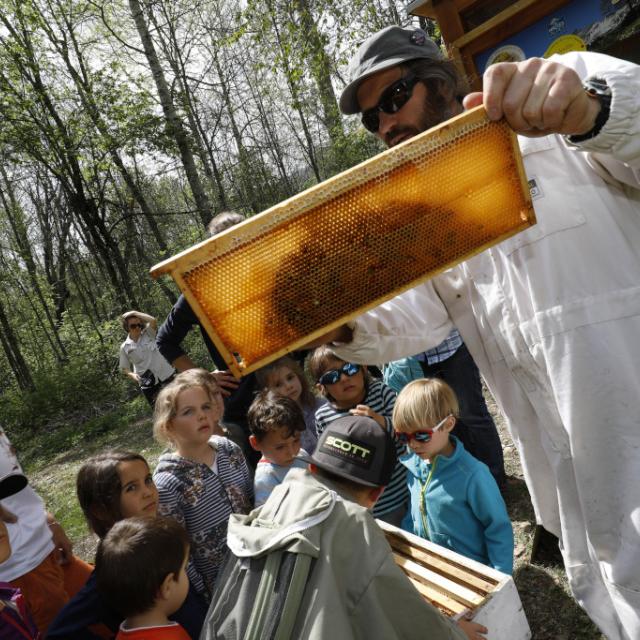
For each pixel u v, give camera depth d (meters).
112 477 2.31
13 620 2.17
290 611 1.23
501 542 2.44
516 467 3.82
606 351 1.35
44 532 2.71
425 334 1.73
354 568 1.32
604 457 1.40
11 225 24.84
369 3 8.47
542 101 1.09
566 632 2.49
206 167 17.92
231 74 18.02
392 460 1.80
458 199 1.21
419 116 1.60
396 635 1.26
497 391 1.74
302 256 1.17
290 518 1.39
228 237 1.10
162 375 7.73
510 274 1.49
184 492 2.60
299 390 3.61
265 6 9.42
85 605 2.02
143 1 14.30
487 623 1.76
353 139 12.77
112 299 19.02
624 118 1.10
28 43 13.52
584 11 2.86
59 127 14.02
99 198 15.84
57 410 15.77
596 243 1.38
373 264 1.21
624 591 1.42
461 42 3.25
